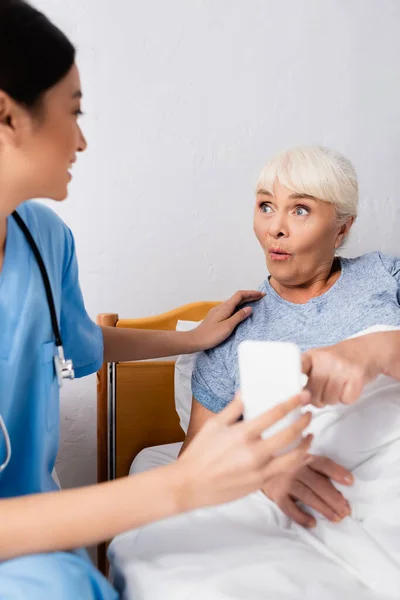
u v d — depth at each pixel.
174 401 1.51
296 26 1.69
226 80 1.66
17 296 0.90
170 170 1.65
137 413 1.50
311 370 0.81
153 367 1.49
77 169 1.58
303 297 1.18
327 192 1.08
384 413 0.97
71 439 1.66
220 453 0.69
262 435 0.73
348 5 1.72
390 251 1.83
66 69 0.80
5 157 0.79
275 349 0.69
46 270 0.96
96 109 1.58
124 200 1.62
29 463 0.93
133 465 1.41
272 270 1.14
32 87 0.76
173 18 1.60
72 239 1.11
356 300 1.13
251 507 1.03
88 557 0.84
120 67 1.58
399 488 0.92
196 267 1.69
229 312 1.21
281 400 0.70
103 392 1.48
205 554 0.88
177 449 1.42
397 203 1.81
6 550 0.70
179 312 1.52
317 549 0.90
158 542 0.93
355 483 0.94
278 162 1.11
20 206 0.99
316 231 1.10
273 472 0.70
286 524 0.99
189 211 1.67
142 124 1.61
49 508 0.70
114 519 0.70
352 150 1.77
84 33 1.55
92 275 1.63
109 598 0.77
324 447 0.98
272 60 1.68
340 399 0.80
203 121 1.65
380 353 0.87
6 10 0.76
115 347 1.21
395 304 1.11
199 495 0.70
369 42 1.74
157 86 1.61
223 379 1.17
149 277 1.66
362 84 1.75
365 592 0.79
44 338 0.94
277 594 0.76
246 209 1.71
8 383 0.88
